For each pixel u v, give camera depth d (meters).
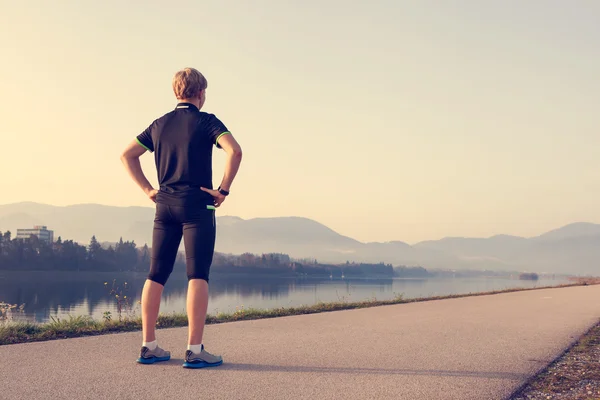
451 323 6.94
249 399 2.89
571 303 10.97
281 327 6.18
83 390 2.98
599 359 4.55
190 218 3.61
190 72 3.79
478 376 3.67
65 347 4.39
